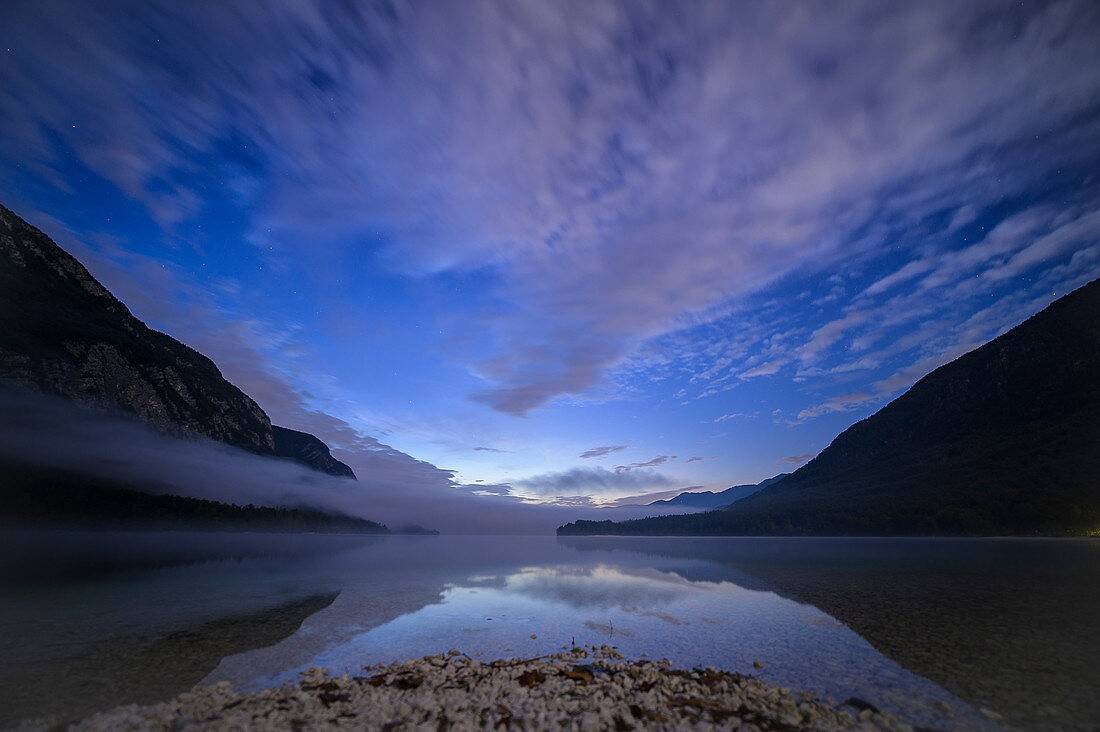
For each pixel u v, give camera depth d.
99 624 23.59
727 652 18.73
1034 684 14.29
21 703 12.99
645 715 12.05
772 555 74.69
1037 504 119.25
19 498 122.50
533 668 16.50
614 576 47.84
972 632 20.73
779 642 20.14
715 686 14.37
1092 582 35.72
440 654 18.72
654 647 19.75
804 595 32.69
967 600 28.64
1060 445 148.00
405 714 12.04
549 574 50.56
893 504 159.00
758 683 14.70
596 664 17.23
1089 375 184.50
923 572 44.31
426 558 77.44
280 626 23.81
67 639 20.38
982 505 130.50
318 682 15.07
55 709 12.62
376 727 11.17
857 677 15.28
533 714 12.01
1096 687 13.95
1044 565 48.81
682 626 23.73
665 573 50.28
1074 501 115.69
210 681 15.30
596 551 100.06
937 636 20.17
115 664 16.83
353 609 28.95
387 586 40.16
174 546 92.94
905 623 22.86
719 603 30.50
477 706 12.69
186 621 24.70
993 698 13.26
